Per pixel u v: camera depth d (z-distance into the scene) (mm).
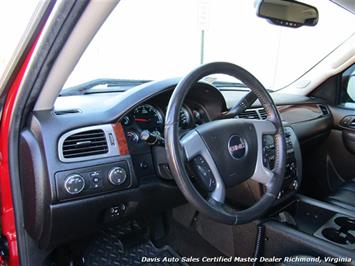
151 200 1272
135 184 1177
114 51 1900
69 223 1088
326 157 2180
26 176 1062
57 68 905
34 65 868
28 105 1007
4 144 1065
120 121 1144
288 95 2223
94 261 1510
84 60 931
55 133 1019
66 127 1039
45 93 987
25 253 1183
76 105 1188
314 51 2240
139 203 1238
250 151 996
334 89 2178
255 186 1318
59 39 805
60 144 1022
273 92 2320
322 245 1128
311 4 1586
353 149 2006
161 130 1303
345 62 2080
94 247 1573
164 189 1277
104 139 1104
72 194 1040
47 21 764
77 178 1041
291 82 2408
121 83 1599
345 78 2152
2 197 1163
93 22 779
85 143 1068
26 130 1046
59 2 715
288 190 1445
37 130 1017
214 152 917
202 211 856
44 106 1035
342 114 2104
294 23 1626
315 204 1408
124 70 1641
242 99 1085
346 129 2045
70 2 713
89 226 1160
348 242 1166
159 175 1263
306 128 1923
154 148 1244
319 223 1319
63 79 959
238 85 2094
